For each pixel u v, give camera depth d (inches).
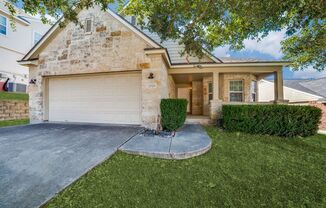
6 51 555.5
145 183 120.3
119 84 314.7
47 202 97.0
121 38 297.4
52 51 334.0
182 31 196.1
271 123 263.4
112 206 96.6
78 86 335.6
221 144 212.4
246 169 148.4
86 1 163.9
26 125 311.0
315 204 104.9
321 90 601.0
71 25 322.0
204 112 465.7
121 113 312.8
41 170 130.6
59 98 345.7
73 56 321.7
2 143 194.5
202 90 507.5
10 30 563.8
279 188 121.0
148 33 429.4
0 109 396.5
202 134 249.1
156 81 282.4
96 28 309.0
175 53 411.2
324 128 392.8
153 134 239.5
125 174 131.7
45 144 191.3
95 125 306.5
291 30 167.8
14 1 165.5
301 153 191.9
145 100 286.0
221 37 254.2
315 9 140.3
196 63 348.5
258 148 203.6
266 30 212.4
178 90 661.3
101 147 181.2
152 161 156.6
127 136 227.6
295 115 259.3
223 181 127.3
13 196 100.0
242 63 352.8
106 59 303.7
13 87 538.6
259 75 449.1
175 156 162.7
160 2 181.3
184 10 181.9
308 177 138.1
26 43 620.1
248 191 115.8
